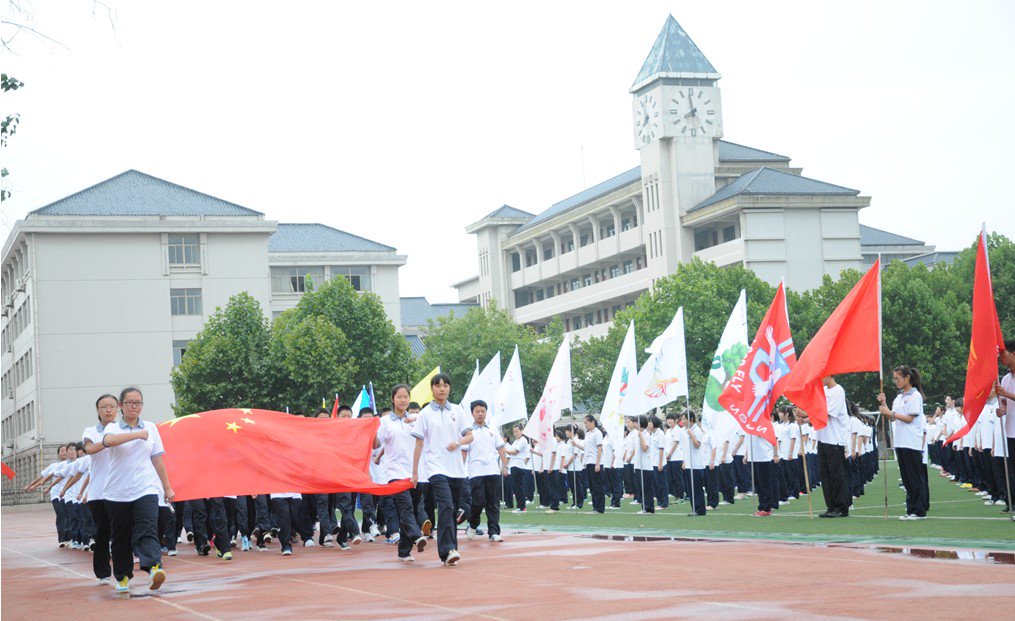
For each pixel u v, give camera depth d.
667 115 81.38
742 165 83.75
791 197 75.56
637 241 86.12
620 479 29.03
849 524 17.59
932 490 27.02
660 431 26.56
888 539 14.80
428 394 31.30
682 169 81.31
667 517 23.22
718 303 62.84
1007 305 70.69
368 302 60.25
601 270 95.06
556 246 98.69
